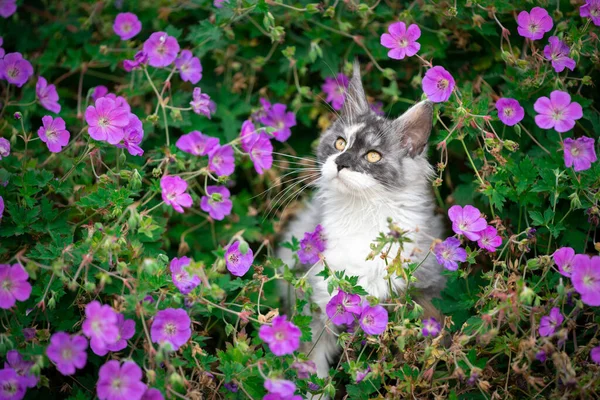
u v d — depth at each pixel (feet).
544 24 4.36
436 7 4.75
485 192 4.27
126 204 4.12
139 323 3.99
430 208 4.55
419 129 4.47
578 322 4.28
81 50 5.04
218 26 4.74
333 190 4.53
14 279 3.81
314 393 4.00
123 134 4.16
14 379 3.72
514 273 4.06
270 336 3.81
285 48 4.98
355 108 4.69
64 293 3.97
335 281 4.00
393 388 3.94
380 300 4.32
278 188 4.95
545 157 4.43
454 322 4.20
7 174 4.22
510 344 3.97
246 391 3.89
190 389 3.87
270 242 4.81
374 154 4.46
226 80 4.98
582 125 4.60
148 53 4.51
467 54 4.88
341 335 4.07
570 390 3.84
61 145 4.26
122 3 5.09
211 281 3.98
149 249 4.27
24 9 5.27
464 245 4.46
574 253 4.16
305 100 5.05
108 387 3.69
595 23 4.35
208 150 4.43
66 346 3.71
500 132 4.58
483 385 3.83
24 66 4.44
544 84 4.50
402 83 4.97
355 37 4.85
